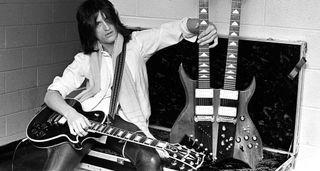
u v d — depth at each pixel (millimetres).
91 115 2338
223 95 2305
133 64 2412
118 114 2400
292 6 2385
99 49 2455
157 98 2730
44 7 3869
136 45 2453
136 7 2791
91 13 2365
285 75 2373
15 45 3648
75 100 2418
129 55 2422
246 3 2484
